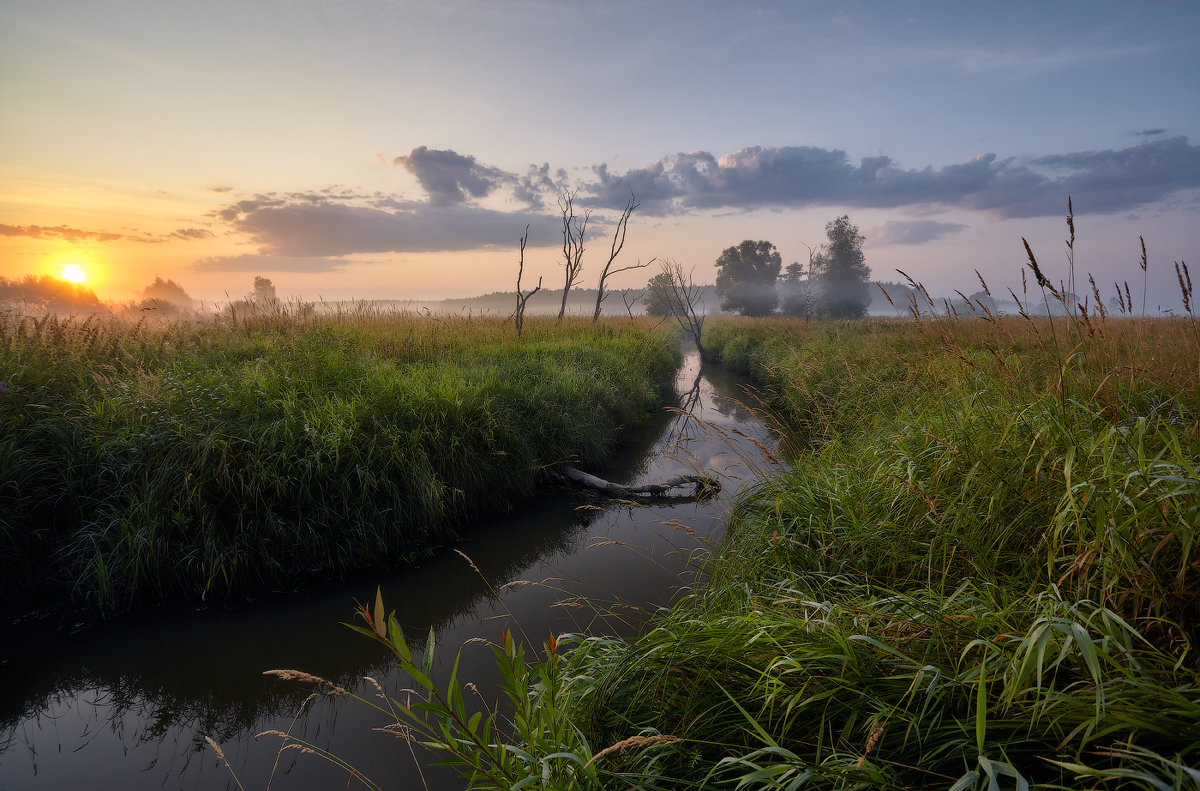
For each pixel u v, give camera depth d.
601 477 9.01
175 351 8.62
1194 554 2.06
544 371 11.01
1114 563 2.12
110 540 5.20
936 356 5.73
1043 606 2.09
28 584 5.17
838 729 2.06
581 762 1.80
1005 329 4.73
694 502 7.61
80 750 3.61
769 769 1.75
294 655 4.57
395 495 6.27
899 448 4.49
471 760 1.65
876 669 2.12
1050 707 1.72
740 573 3.86
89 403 6.23
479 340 13.87
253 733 3.73
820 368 11.37
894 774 1.75
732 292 62.06
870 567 3.39
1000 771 1.49
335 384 7.69
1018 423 3.25
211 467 5.57
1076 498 2.53
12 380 6.33
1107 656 1.74
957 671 1.97
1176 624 1.89
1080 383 3.38
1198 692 1.62
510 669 1.67
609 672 2.57
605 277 22.72
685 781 2.01
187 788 3.27
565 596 5.15
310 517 5.84
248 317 12.33
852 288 52.34
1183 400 3.23
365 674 4.33
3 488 5.27
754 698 2.17
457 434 7.34
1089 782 1.65
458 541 6.62
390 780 3.25
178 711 3.96
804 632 2.36
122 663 4.47
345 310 14.62
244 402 6.64
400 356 10.67
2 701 4.07
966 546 2.96
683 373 21.88
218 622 5.00
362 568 5.95
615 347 16.05
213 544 5.32
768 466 5.62
